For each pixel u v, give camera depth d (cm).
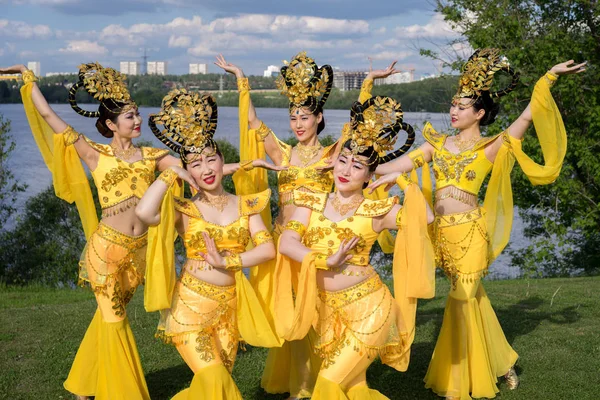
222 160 427
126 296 496
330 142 1352
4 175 1650
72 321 716
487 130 1426
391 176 419
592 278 1009
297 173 511
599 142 1385
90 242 487
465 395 487
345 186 414
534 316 707
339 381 396
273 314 424
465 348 491
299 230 416
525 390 504
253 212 425
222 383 394
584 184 1486
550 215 1468
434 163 513
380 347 400
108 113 493
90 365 485
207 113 420
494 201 506
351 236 406
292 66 510
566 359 565
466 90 501
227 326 423
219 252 419
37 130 499
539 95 480
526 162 489
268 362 507
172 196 414
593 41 1457
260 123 539
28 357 588
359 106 415
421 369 559
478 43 1445
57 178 488
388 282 1094
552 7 1495
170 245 412
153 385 527
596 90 1422
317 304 423
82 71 492
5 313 768
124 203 486
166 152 515
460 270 498
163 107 421
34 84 489
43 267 1580
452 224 500
